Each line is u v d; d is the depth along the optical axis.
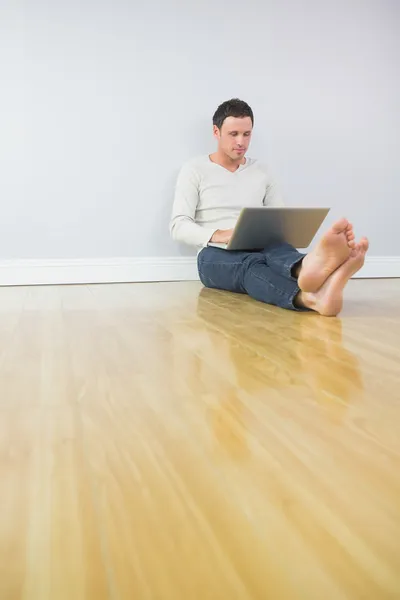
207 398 1.06
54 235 2.97
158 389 1.11
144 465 0.77
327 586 0.51
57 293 2.62
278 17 3.12
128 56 2.96
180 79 3.03
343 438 0.87
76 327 1.75
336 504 0.66
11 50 2.84
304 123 3.22
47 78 2.88
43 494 0.69
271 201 2.93
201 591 0.51
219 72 3.07
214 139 3.10
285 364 1.31
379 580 0.52
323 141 3.26
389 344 1.52
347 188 3.33
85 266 3.01
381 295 2.59
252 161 2.93
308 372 1.24
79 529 0.61
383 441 0.85
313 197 3.29
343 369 1.27
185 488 0.70
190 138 3.07
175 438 0.86
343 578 0.53
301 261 1.97
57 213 2.96
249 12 3.08
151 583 0.52
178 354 1.39
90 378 1.19
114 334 1.64
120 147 3.00
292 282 2.05
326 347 1.48
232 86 3.10
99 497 0.68
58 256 2.98
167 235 3.09
